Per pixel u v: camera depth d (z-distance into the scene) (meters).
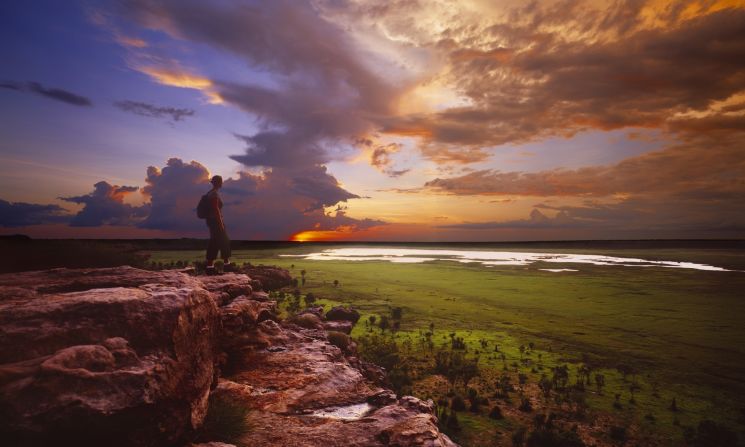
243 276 15.42
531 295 120.56
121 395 5.03
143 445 5.27
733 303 113.62
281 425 8.47
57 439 4.59
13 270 16.75
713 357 58.16
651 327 79.94
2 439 4.38
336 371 12.52
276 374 11.82
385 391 11.12
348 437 8.01
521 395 37.12
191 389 6.50
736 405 39.28
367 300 94.25
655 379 46.34
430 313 83.38
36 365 5.04
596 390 40.59
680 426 32.84
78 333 5.82
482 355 51.12
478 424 30.50
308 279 130.25
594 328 76.75
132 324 6.30
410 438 7.74
